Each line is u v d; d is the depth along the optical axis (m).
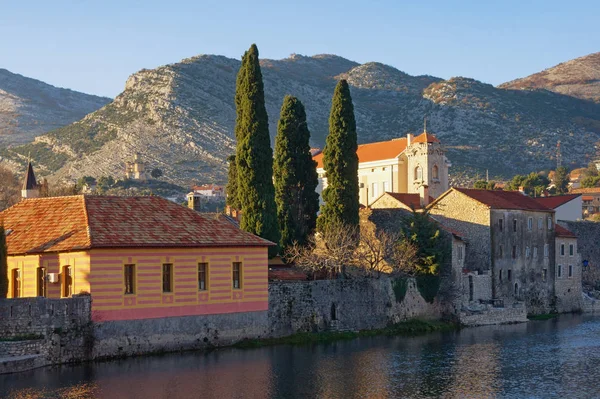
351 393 61.50
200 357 72.31
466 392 62.41
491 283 114.88
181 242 74.06
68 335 66.75
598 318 116.81
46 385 59.91
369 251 100.94
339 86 101.88
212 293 76.75
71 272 69.56
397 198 115.25
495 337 91.88
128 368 66.50
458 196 118.38
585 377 68.06
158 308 72.50
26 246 72.56
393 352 79.56
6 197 162.12
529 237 122.44
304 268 95.25
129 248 70.38
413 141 162.88
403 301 97.94
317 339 84.88
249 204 93.62
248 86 93.62
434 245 102.69
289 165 102.31
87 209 74.06
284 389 62.28
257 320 80.62
